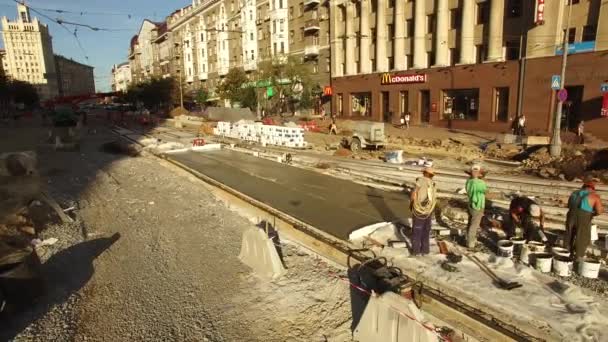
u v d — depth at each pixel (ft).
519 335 17.49
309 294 23.24
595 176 48.98
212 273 26.35
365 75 136.36
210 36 246.68
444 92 113.09
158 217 38.55
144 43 388.16
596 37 77.92
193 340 19.48
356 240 29.32
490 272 23.04
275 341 19.34
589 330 17.29
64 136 105.60
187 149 80.38
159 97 228.02
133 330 20.26
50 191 48.34
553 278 22.09
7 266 21.56
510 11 94.58
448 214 34.37
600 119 78.28
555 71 85.05
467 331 18.69
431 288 22.11
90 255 29.40
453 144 77.56
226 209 40.88
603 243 27.53
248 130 93.76
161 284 24.90
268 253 25.59
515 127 90.63
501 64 95.71
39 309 21.93
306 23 165.17
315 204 39.27
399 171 54.44
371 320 18.52
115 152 83.82
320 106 162.30
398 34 124.06
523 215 28.37
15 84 269.44
